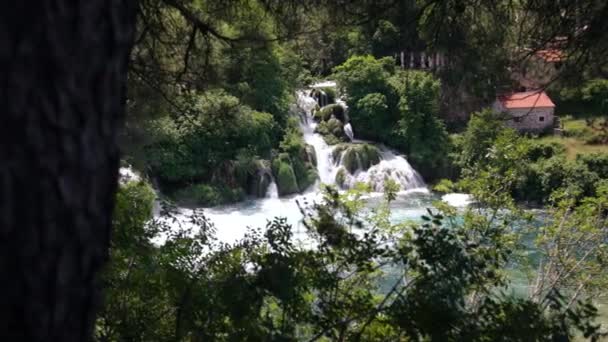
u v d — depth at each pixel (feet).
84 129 4.96
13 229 4.66
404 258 10.91
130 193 17.66
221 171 83.35
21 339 4.80
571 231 25.50
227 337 10.96
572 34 15.58
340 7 17.15
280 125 90.94
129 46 5.45
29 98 4.62
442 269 10.17
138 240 15.26
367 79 99.04
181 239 16.07
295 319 11.05
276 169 86.58
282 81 87.71
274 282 10.59
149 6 17.15
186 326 11.82
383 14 16.92
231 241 67.41
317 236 12.84
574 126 83.71
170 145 79.20
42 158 4.71
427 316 9.73
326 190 13.96
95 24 4.93
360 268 11.57
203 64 19.39
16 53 4.55
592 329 10.21
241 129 80.33
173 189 80.53
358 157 91.97
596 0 14.98
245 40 18.48
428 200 82.53
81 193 4.99
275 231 12.18
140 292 14.34
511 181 24.53
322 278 11.25
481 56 17.31
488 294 11.69
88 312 5.30
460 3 15.81
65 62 4.75
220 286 11.76
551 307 10.94
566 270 25.38
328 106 99.81
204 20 18.37
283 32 18.19
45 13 4.61
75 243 4.99
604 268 24.98
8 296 4.70
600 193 25.96
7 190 4.60
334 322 11.19
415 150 93.76
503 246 19.47
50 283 4.88
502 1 16.87
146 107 19.22
